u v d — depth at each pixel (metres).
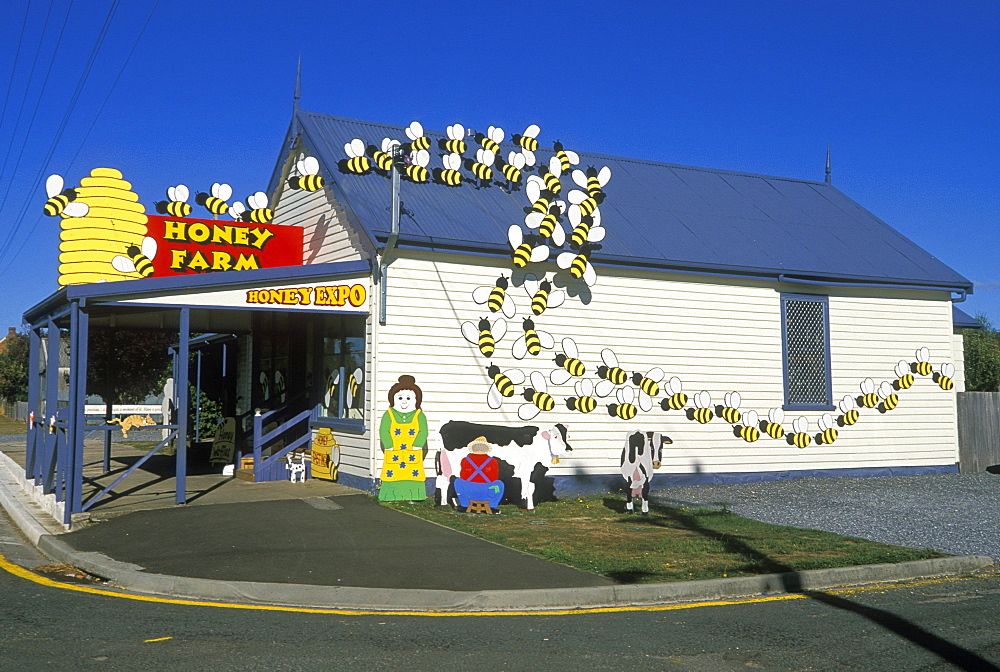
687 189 19.09
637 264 15.30
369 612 7.37
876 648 6.29
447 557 9.13
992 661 6.00
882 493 14.89
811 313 17.19
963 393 18.56
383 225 13.52
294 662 5.78
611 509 12.95
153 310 12.91
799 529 11.27
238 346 20.27
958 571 9.34
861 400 17.41
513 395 14.30
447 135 17.11
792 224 18.77
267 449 16.95
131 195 14.42
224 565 8.65
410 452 12.94
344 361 14.62
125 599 7.62
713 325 16.16
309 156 15.85
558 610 7.51
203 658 5.85
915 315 18.14
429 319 13.72
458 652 6.09
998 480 16.72
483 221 14.81
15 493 14.06
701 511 12.79
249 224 15.48
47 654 5.91
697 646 6.32
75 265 13.89
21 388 51.81
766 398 16.50
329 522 11.05
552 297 14.78
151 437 28.75
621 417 15.21
